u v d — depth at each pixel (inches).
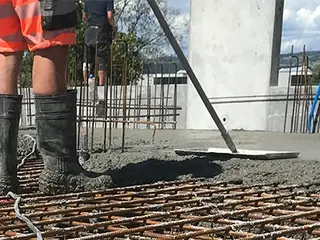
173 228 92.5
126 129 297.3
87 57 229.5
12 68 125.4
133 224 97.3
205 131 276.1
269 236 81.8
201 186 126.5
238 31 283.3
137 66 442.0
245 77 283.3
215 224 97.0
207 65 293.1
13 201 108.6
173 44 147.5
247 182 134.6
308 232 86.8
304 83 272.7
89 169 149.5
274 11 273.4
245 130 280.2
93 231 98.6
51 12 118.8
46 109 124.8
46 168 125.6
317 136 238.7
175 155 174.6
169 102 338.3
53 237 90.5
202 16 293.7
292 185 125.4
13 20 124.0
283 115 275.1
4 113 123.3
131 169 147.5
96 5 288.4
